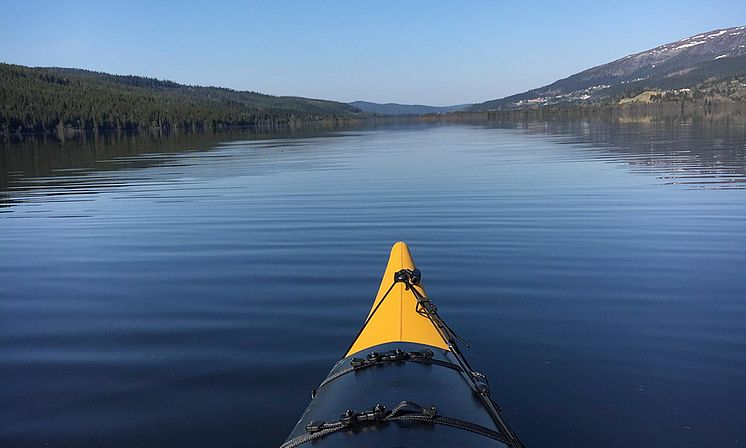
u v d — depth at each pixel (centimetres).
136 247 326
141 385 165
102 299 240
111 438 139
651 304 219
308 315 215
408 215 393
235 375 169
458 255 291
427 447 80
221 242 331
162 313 222
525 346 186
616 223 348
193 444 136
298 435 94
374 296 234
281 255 300
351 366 114
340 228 359
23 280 269
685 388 157
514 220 366
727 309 212
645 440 134
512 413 147
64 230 376
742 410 146
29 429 144
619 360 174
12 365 179
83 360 182
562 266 268
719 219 347
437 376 105
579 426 141
